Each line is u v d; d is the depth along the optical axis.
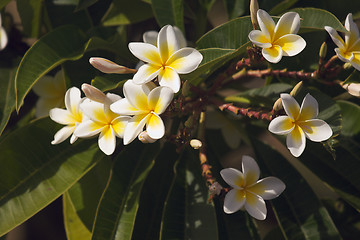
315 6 1.05
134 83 0.87
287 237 0.99
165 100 0.87
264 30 0.88
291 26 0.89
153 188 1.04
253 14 0.90
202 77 1.00
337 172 1.03
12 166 0.97
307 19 0.95
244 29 0.95
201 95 1.00
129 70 0.92
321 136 0.87
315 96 0.98
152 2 1.03
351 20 0.91
